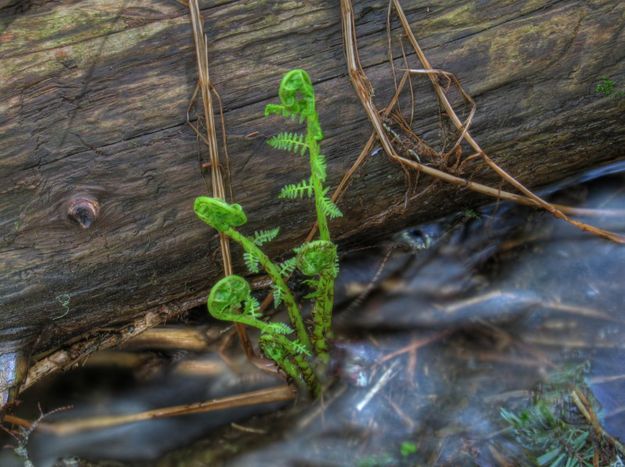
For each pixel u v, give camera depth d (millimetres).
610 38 810
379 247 955
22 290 805
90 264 810
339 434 872
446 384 886
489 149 850
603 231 909
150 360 931
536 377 870
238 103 785
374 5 782
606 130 875
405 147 823
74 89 759
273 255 877
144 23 757
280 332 810
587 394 841
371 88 798
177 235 818
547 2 794
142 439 903
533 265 953
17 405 894
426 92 808
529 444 817
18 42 747
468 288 949
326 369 906
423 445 844
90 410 914
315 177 761
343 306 946
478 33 796
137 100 770
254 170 806
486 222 962
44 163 768
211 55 772
